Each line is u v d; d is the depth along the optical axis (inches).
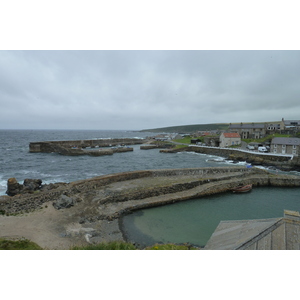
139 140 5733.3
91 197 1060.5
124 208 970.7
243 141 3599.9
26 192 1203.9
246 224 461.1
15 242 605.0
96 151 3171.8
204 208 1051.3
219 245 392.2
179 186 1234.0
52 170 1999.3
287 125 4320.9
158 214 966.4
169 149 3661.4
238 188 1285.7
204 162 2468.0
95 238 718.5
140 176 1427.2
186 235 797.9
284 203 1139.3
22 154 3058.6
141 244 725.3
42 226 771.4
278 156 2180.1
